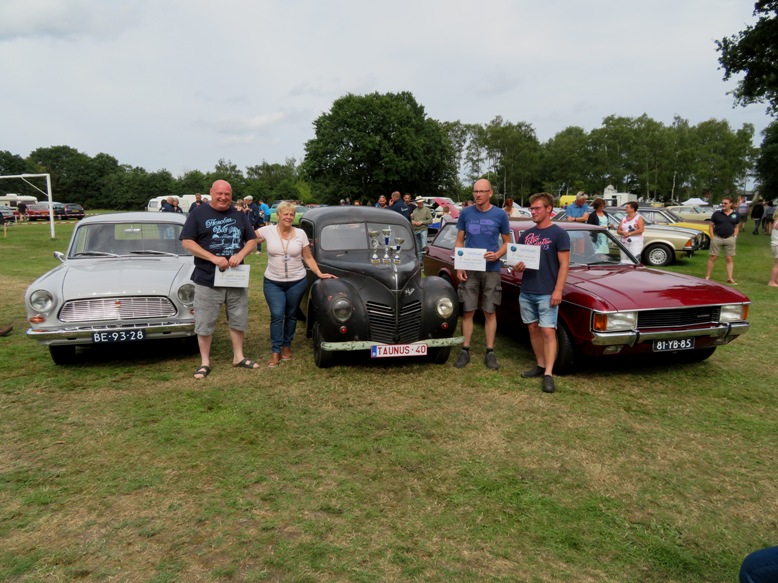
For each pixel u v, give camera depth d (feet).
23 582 8.04
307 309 20.03
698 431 13.74
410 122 177.68
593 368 18.71
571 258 20.59
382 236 20.68
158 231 22.03
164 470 11.48
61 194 290.97
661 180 270.87
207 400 15.42
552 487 11.03
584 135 296.51
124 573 8.29
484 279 18.33
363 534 9.36
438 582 8.17
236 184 260.83
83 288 17.22
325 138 174.70
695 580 8.41
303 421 14.07
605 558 8.87
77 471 11.41
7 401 15.21
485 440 13.10
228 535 9.28
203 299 17.03
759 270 41.63
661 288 17.35
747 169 281.54
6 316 25.62
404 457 12.18
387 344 17.34
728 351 20.74
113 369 18.08
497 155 290.97
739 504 10.53
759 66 63.10
